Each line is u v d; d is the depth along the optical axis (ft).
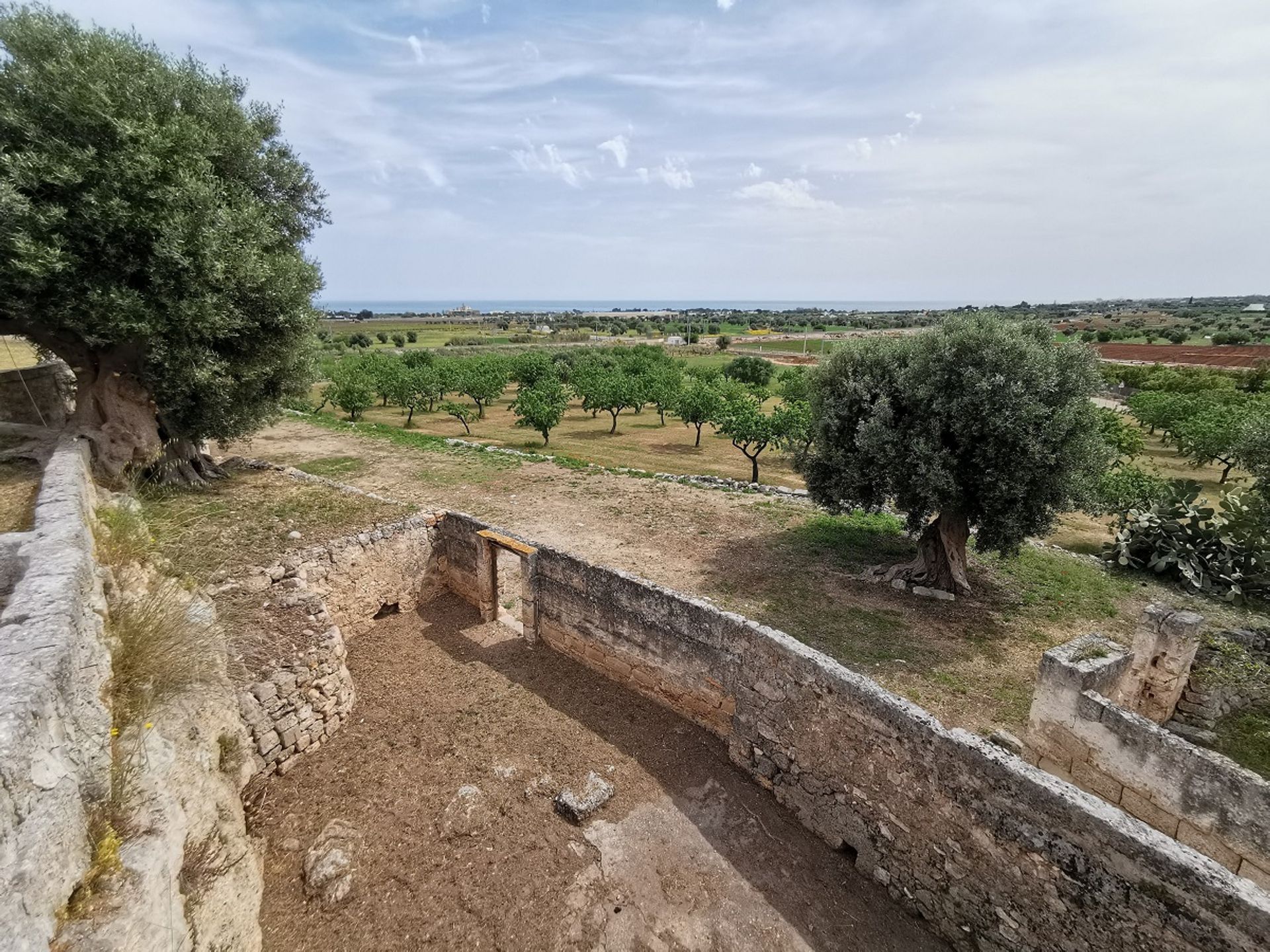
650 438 123.03
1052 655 26.05
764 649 26.20
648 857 23.72
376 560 40.98
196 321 38.06
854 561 48.96
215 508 44.34
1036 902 18.40
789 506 61.57
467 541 42.83
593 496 63.77
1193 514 49.34
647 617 31.86
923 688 33.24
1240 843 20.57
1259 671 32.55
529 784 27.12
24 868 10.45
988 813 19.31
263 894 21.70
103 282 36.14
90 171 34.45
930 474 37.88
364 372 144.36
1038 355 36.63
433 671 36.01
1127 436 85.05
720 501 63.00
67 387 53.21
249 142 43.37
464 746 29.53
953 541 43.88
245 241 40.52
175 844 16.07
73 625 15.49
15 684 12.15
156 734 18.35
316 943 20.34
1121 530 52.85
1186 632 30.35
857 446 41.73
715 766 28.45
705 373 182.50
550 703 32.86
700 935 20.90
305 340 48.52
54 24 36.45
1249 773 20.62
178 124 37.88
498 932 20.83
